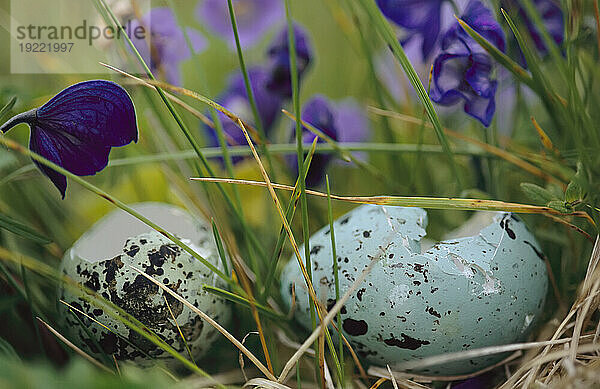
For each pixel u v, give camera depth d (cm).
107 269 24
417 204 24
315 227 27
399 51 25
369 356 24
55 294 26
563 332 24
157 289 24
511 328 24
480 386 25
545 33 25
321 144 27
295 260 25
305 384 25
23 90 26
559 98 25
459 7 26
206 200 27
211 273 24
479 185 27
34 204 27
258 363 23
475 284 23
